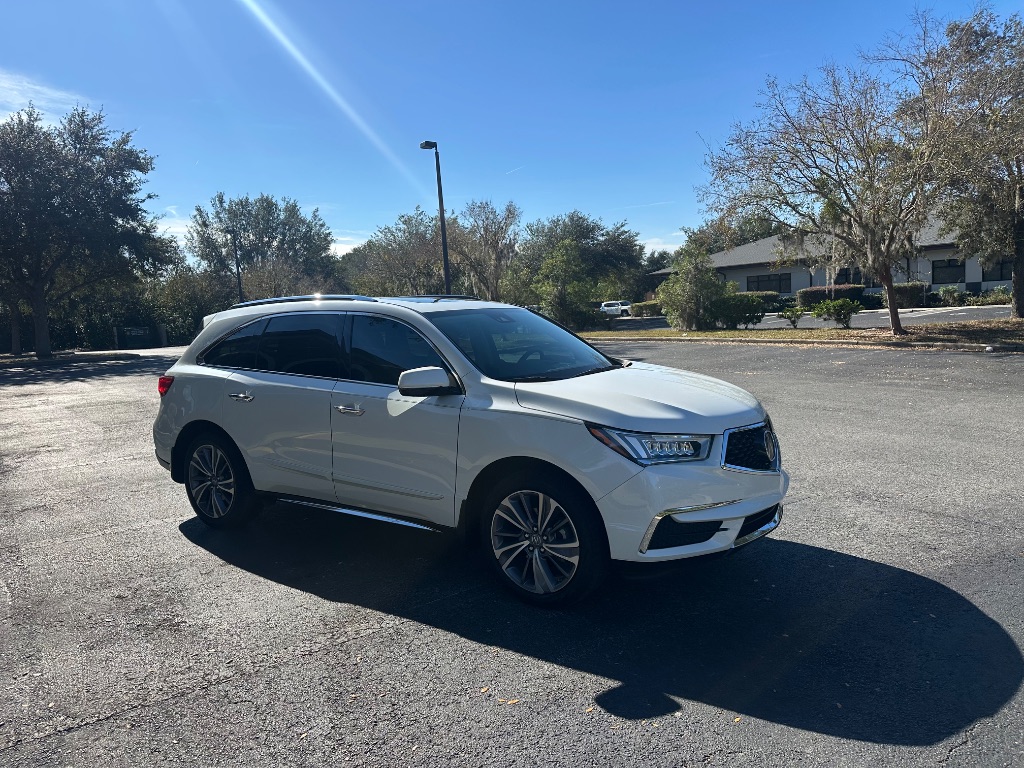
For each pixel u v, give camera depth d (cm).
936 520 537
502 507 419
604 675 338
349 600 430
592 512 387
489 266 3534
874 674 331
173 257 3716
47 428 1112
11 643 382
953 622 378
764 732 289
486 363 448
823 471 686
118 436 1016
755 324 2970
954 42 1691
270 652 367
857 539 504
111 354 3462
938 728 287
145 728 303
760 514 409
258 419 516
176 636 387
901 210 1842
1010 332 1814
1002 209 1989
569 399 396
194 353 577
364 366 478
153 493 689
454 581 455
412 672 345
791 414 987
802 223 2030
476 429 416
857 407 1017
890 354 1630
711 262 2931
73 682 342
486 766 272
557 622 395
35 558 511
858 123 1791
